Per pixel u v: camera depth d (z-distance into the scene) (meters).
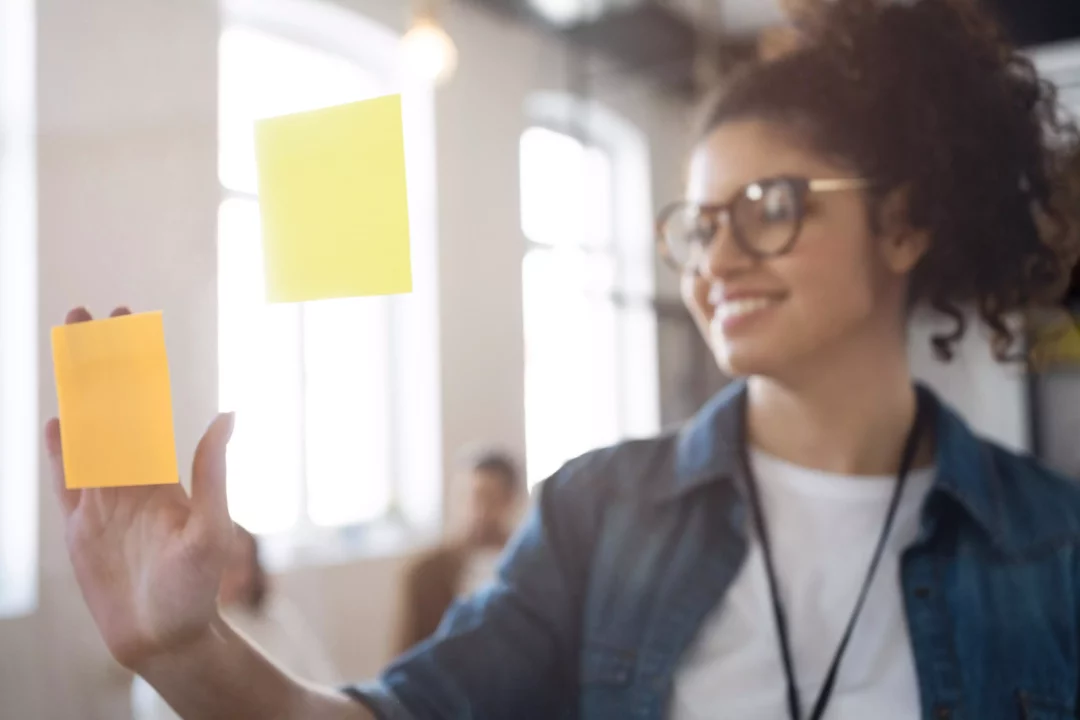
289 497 2.05
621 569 0.66
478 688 0.61
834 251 0.58
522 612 0.65
